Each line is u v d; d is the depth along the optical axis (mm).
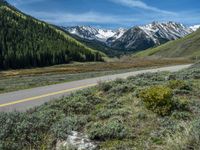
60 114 11672
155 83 18078
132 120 10664
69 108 12984
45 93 25906
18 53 166750
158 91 11805
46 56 178625
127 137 9008
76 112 12820
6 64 158375
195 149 6957
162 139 8555
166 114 11109
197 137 7168
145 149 7965
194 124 7891
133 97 14172
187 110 11641
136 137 9023
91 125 10016
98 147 8484
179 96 14156
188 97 14023
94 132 9188
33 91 27656
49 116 11227
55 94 25047
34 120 10453
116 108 12648
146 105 11719
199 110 11539
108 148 8305
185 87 15422
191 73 22672
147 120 10641
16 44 198625
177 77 21234
